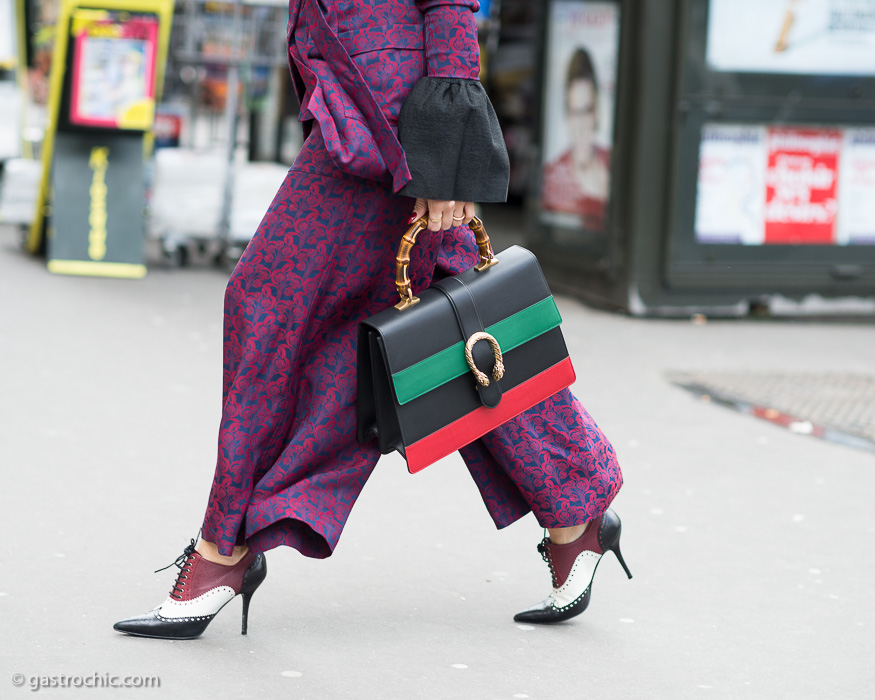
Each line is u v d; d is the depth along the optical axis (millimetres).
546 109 12547
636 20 10781
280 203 3650
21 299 10359
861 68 11125
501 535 5293
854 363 9633
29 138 17500
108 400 7223
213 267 12992
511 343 3795
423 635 4145
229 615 4219
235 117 12492
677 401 8062
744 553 5223
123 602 4246
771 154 11109
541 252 12773
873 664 4105
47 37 16688
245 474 3686
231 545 3725
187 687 3594
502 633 4203
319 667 3812
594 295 11852
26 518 5098
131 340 9031
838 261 11406
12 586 4340
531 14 18844
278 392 3686
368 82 3543
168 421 6844
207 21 12242
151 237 13180
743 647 4203
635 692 3781
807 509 5895
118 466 5934
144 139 12164
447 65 3529
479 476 4055
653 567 4992
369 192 3637
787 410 7906
